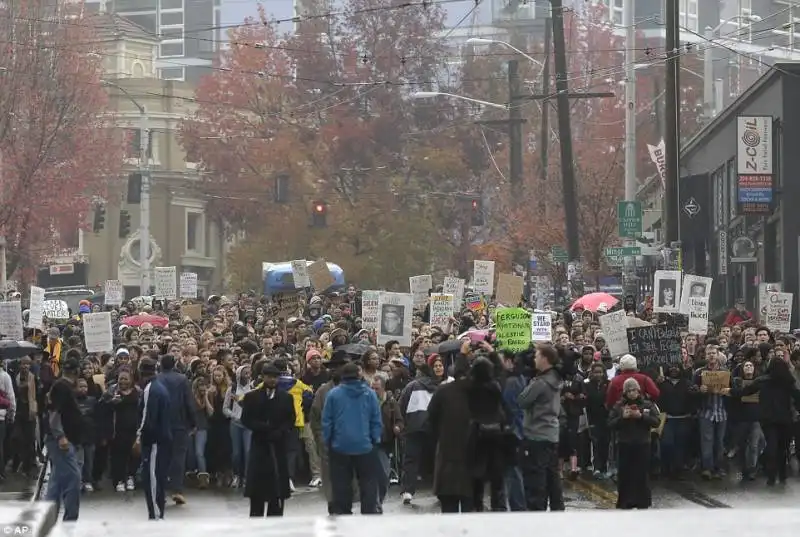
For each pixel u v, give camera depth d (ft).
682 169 532.73
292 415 132.36
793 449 206.39
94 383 176.96
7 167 570.05
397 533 33.24
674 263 292.61
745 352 181.68
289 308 312.09
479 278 298.76
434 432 118.73
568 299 378.32
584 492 167.53
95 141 636.48
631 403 142.72
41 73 585.63
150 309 338.95
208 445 179.52
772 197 386.32
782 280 390.21
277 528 34.17
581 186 467.11
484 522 34.09
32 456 193.06
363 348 156.97
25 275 620.49
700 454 185.16
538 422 131.54
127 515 151.84
